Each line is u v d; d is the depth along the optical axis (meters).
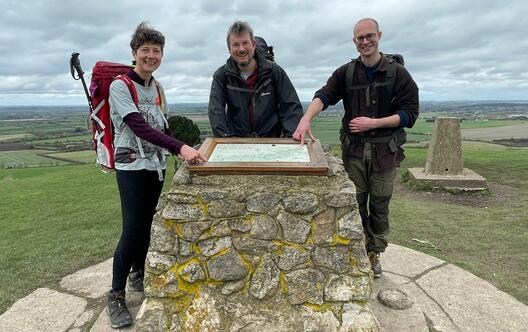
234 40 2.89
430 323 3.02
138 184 2.77
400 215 5.91
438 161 8.08
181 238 2.39
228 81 3.09
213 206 2.36
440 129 8.02
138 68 2.70
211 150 2.70
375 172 3.21
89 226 5.48
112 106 2.67
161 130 2.85
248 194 2.35
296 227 2.36
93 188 8.12
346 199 2.34
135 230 2.82
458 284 3.61
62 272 3.99
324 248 2.37
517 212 6.16
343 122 3.36
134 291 3.30
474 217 5.89
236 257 2.38
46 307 3.32
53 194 7.67
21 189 8.41
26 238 5.03
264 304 2.40
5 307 3.38
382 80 3.03
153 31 2.63
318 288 2.39
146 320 2.41
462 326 3.00
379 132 3.15
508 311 3.19
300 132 2.93
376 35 2.92
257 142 2.92
